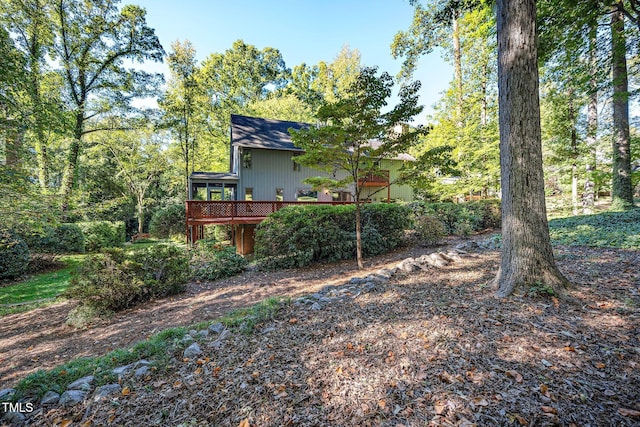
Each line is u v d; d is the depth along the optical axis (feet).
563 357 7.24
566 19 22.76
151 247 20.99
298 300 13.93
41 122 26.20
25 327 16.70
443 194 51.47
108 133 68.69
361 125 21.76
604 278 12.40
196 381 7.99
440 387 6.64
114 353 10.04
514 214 11.68
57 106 30.76
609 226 23.67
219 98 83.30
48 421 6.78
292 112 84.74
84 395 7.61
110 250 18.65
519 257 11.50
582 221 27.37
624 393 5.88
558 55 27.07
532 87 11.41
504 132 12.03
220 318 13.74
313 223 26.37
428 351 8.17
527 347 7.81
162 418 6.61
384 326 10.13
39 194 22.61
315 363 8.29
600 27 25.30
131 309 18.10
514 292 11.30
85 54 50.62
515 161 11.62
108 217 65.72
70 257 40.04
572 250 18.43
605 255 16.30
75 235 43.62
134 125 57.72
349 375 7.54
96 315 16.75
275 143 54.49
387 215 30.68
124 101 54.95
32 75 28.58
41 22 43.45
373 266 24.08
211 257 25.95
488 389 6.38
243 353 9.32
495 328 8.98
